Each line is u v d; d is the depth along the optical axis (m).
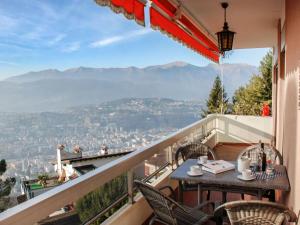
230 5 4.08
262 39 6.85
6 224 1.36
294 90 2.54
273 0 3.90
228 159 6.82
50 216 1.75
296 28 2.46
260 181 2.77
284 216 1.99
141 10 2.53
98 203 2.39
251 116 8.42
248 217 2.07
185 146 4.18
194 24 4.76
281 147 4.44
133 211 3.00
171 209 2.29
